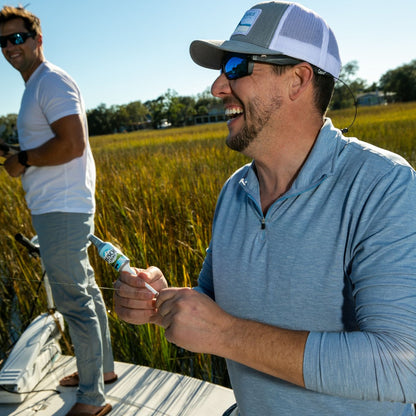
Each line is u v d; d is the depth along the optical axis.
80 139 2.20
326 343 0.76
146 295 1.03
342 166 0.91
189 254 3.19
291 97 0.98
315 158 0.93
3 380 2.29
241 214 1.07
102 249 1.08
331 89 1.02
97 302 2.38
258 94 0.99
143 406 2.23
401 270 0.75
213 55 1.20
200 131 38.06
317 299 0.89
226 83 1.07
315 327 0.90
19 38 2.23
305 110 0.99
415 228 0.78
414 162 5.90
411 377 0.71
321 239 0.89
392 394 0.71
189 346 0.83
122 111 106.94
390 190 0.81
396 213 0.79
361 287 0.80
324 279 0.88
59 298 2.19
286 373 0.77
